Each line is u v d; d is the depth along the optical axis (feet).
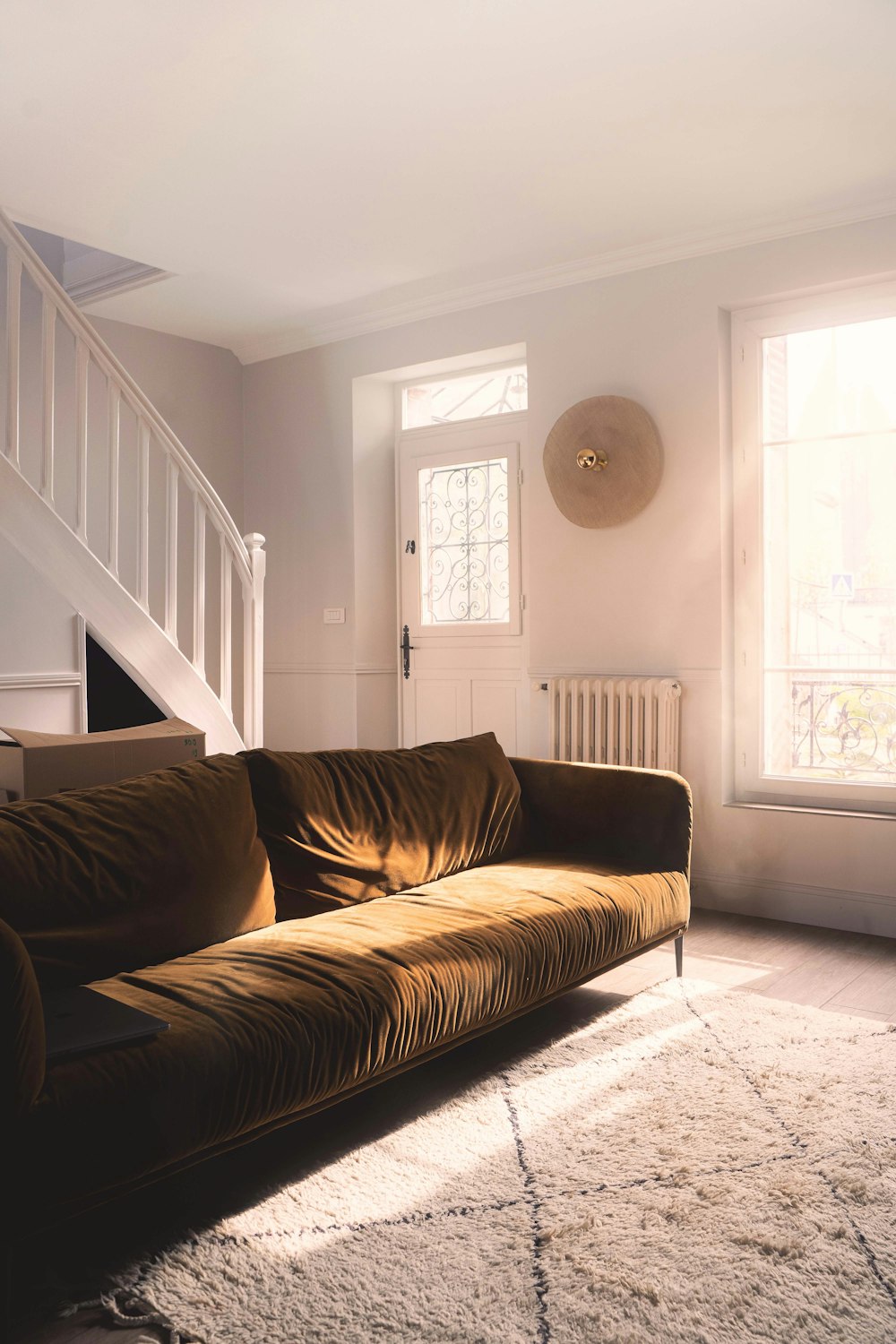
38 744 10.02
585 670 15.84
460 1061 9.24
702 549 14.66
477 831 11.22
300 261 15.43
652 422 14.96
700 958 12.33
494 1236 6.48
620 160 12.18
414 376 18.54
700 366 14.62
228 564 14.89
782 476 14.44
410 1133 7.86
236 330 18.86
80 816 7.91
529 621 16.40
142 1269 6.15
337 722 19.01
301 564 19.47
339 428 18.79
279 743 19.94
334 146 11.77
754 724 14.67
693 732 14.83
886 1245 6.36
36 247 17.12
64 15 9.25
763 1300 5.84
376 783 10.50
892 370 13.55
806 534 14.30
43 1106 5.43
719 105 10.91
